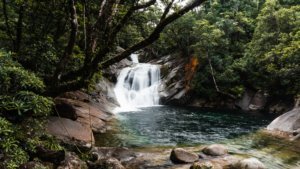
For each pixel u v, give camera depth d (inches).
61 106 474.3
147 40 319.3
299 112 605.0
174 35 1371.8
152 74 1315.2
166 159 380.5
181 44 1405.0
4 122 189.6
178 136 571.8
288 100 1051.3
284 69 874.8
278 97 1091.3
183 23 1317.7
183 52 1402.6
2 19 468.4
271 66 938.1
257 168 346.3
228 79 1151.6
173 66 1342.3
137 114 858.1
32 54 381.4
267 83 1098.1
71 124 435.2
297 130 548.1
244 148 472.4
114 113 827.4
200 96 1210.6
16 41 419.8
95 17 426.9
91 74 319.6
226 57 1249.4
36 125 259.4
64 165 287.9
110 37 310.8
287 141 510.3
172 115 880.9
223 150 413.4
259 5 1690.5
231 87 1182.9
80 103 679.7
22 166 245.8
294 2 1422.2
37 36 444.1
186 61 1312.7
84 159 324.2
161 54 1637.6
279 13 1063.0
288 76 915.4
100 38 320.2
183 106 1159.0
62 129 401.7
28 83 224.8
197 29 1266.0
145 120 752.3
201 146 478.0
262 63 1086.4
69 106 481.4
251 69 1150.3
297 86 950.4
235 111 1047.6
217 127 693.3
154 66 1352.1
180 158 369.7
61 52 464.1
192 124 729.6
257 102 1110.4
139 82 1263.5
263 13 1139.9
